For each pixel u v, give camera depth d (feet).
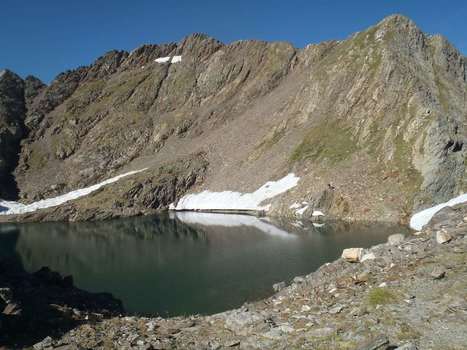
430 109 220.43
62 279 97.71
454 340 40.19
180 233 209.97
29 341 54.95
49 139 456.04
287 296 65.98
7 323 57.47
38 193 382.63
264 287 105.40
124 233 227.61
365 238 154.61
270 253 142.41
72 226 276.21
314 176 244.63
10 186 396.78
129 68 555.69
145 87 496.64
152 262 147.43
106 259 158.71
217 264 134.72
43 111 492.13
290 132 313.73
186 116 445.78
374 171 223.10
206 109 444.55
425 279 54.65
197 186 344.28
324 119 291.79
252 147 335.06
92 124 465.06
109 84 524.11
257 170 300.81
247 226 212.02
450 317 44.57
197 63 506.89
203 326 57.62
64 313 66.54
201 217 270.46
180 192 343.26
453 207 87.25
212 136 395.96
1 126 445.78
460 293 48.83
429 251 63.46
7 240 221.66
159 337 54.70
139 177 355.15
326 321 50.31
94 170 406.41
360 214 203.41
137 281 123.03
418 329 43.34
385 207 198.39
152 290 111.96
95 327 60.49
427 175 195.83
